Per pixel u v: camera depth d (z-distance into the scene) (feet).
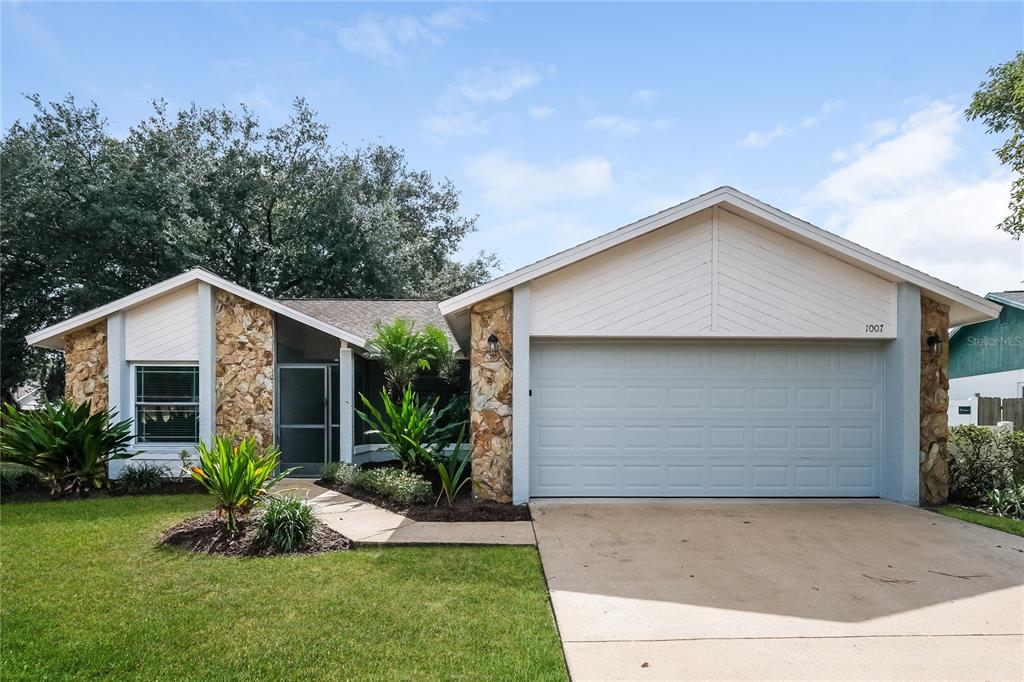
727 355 30.01
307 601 16.02
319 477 38.52
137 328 38.81
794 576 18.06
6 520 25.81
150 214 71.61
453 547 21.27
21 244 75.77
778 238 29.19
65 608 15.64
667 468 29.73
